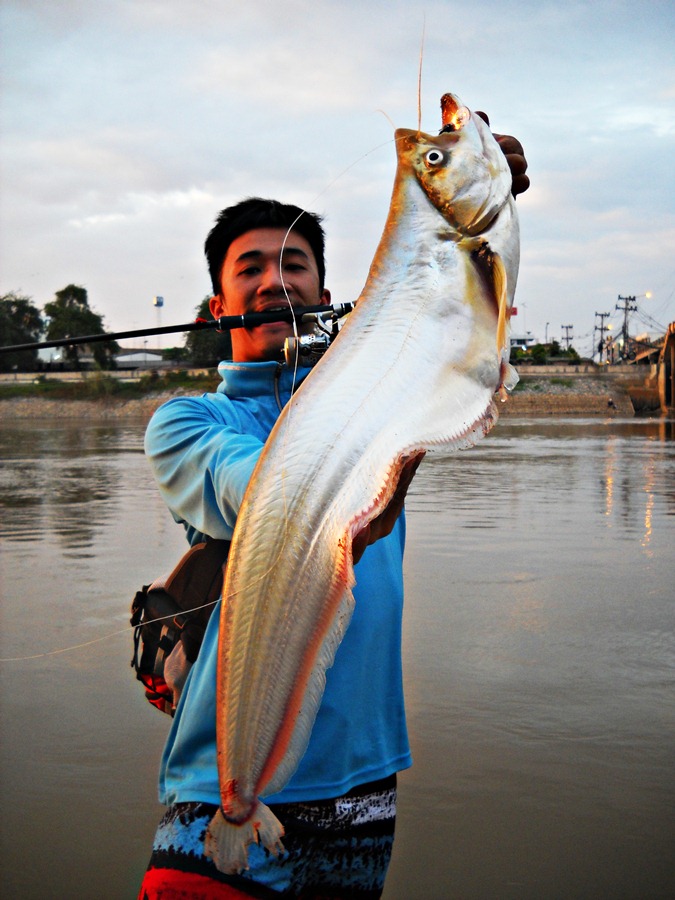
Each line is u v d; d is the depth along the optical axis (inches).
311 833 73.2
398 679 83.0
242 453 70.8
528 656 237.8
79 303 3848.4
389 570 82.7
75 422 2684.5
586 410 2989.7
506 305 61.3
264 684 60.7
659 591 311.6
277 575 60.4
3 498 642.8
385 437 60.9
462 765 171.3
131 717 198.8
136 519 518.9
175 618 79.2
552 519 495.8
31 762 175.0
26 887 130.6
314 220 90.0
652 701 203.9
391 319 62.7
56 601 305.4
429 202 63.0
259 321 84.0
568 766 169.6
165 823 74.2
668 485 693.3
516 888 129.3
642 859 137.7
